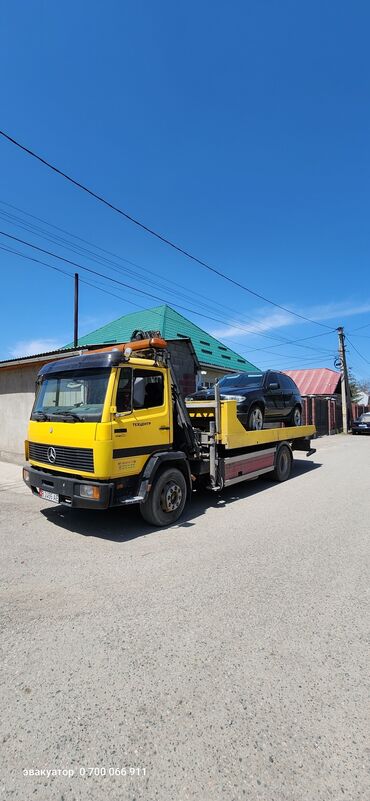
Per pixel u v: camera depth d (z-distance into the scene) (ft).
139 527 19.30
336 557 15.75
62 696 8.15
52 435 18.79
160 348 20.07
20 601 12.03
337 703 7.95
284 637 10.23
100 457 16.47
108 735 7.17
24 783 6.25
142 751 6.82
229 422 23.06
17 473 33.68
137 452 17.99
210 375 69.00
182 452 20.30
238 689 8.34
